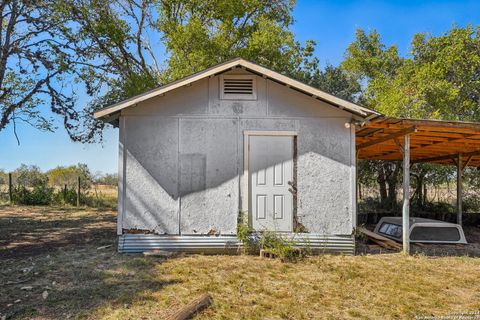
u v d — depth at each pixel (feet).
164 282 15.35
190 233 21.30
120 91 45.73
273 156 21.86
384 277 16.61
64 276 16.15
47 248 22.49
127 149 21.38
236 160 21.74
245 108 21.91
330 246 21.45
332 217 21.65
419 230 26.50
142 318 11.53
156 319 11.46
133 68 49.19
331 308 12.78
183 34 46.09
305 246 21.16
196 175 21.54
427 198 47.42
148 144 21.50
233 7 52.65
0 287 14.57
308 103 22.06
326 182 21.79
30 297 13.41
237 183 21.62
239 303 13.05
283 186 21.72
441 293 14.55
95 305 12.62
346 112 21.97
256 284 15.30
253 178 21.71
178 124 21.67
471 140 26.09
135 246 20.97
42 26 39.52
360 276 16.71
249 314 12.03
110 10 46.26
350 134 21.95
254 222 21.54
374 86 52.60
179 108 21.72
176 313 11.64
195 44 46.55
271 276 16.49
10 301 12.99
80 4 41.55
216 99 21.89
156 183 21.38
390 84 52.42
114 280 15.60
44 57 39.37
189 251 21.16
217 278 16.03
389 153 35.99
